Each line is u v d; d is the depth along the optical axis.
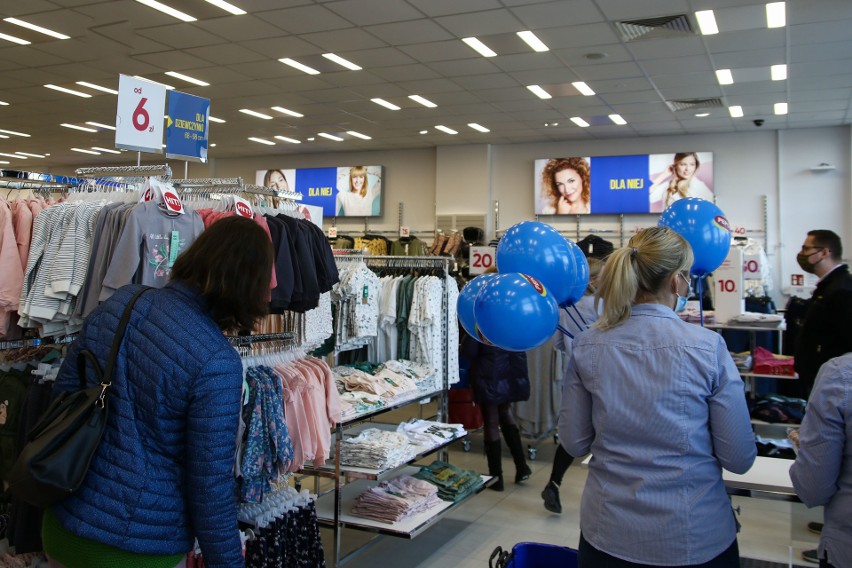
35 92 9.55
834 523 1.80
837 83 8.23
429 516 3.76
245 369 2.69
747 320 5.29
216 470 1.66
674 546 1.69
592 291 4.06
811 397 1.81
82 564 1.64
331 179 13.71
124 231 2.62
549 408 5.87
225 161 14.94
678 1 5.87
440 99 9.43
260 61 7.93
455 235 11.20
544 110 9.89
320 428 2.99
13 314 2.97
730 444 1.72
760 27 6.45
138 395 1.67
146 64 8.13
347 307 4.70
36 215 2.97
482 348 4.99
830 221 10.52
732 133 11.12
